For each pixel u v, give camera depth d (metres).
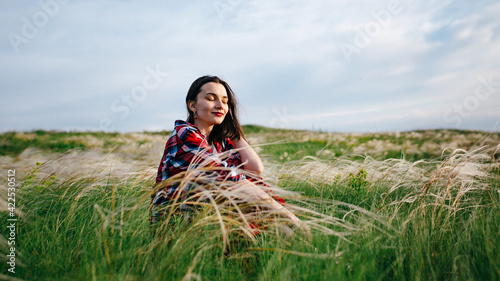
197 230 2.08
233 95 2.78
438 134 15.30
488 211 2.61
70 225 2.70
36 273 1.97
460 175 3.07
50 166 4.01
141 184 3.82
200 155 2.36
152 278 1.69
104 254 2.07
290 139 16.16
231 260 2.08
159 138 16.77
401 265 1.87
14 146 11.73
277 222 2.17
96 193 3.33
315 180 4.21
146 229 2.29
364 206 3.08
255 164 2.77
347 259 1.97
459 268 1.89
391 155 9.34
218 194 2.20
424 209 2.68
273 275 1.89
